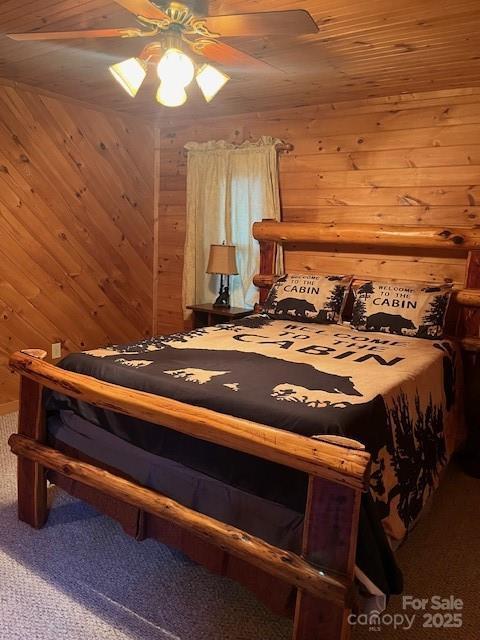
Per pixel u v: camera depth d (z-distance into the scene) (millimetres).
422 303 3295
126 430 2078
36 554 2213
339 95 3637
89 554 2227
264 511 1702
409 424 2258
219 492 1804
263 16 1770
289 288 3811
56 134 3945
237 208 4375
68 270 4207
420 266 3658
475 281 3316
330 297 3646
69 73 3332
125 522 2084
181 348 2721
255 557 1650
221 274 4262
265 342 2977
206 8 2049
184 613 1913
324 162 3977
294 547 1629
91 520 2480
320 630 1544
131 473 2049
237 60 2299
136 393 1939
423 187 3596
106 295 4570
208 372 2268
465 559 2281
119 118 4438
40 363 2275
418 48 2627
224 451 1803
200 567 2168
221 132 4461
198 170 4516
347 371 2404
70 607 1918
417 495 2209
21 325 3906
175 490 1912
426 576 2160
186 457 1895
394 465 2020
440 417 2719
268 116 4188
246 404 1884
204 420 1709
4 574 2082
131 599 1973
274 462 1644
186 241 4652
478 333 3316
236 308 4402
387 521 1883
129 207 4668
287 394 2000
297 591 1604
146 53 2203
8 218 3721
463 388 3312
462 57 2766
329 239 3826
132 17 2379
